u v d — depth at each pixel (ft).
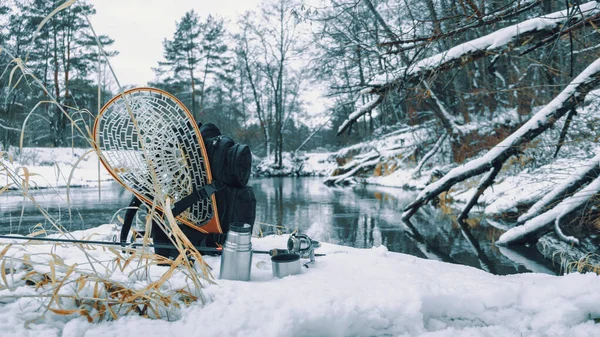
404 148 66.18
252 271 7.78
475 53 20.31
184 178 8.39
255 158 119.34
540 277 7.49
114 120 7.89
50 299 5.40
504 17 15.70
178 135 8.28
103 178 67.05
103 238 9.81
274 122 131.03
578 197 19.06
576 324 5.85
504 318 6.01
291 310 5.22
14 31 78.18
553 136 27.96
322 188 61.31
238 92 141.90
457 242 20.53
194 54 144.87
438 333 5.53
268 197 46.16
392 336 5.51
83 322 5.00
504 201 29.71
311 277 7.06
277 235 12.45
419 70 21.35
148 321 5.19
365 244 19.92
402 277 7.04
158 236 8.36
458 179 25.90
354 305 5.51
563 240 18.85
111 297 5.57
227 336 4.91
